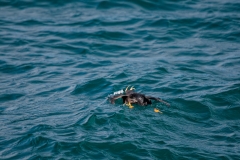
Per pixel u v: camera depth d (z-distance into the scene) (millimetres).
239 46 66688
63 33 71062
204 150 38781
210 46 66812
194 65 60000
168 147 38875
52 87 53688
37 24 74500
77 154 38188
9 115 46812
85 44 67375
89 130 41719
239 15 76875
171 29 72500
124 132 40969
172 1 82688
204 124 43438
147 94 49938
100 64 60469
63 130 42156
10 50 65000
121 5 81500
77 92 51719
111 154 38125
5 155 38844
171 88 51594
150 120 43031
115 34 70875
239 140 40656
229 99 48688
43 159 37594
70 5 81875
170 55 63688
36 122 44625
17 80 56000
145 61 61281
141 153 38125
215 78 55312
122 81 53719
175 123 43000
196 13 77938
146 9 80062
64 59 62469
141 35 70750
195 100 47719
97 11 79438
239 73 57188
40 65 60344
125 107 45594
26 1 83000
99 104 47344
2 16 77375
